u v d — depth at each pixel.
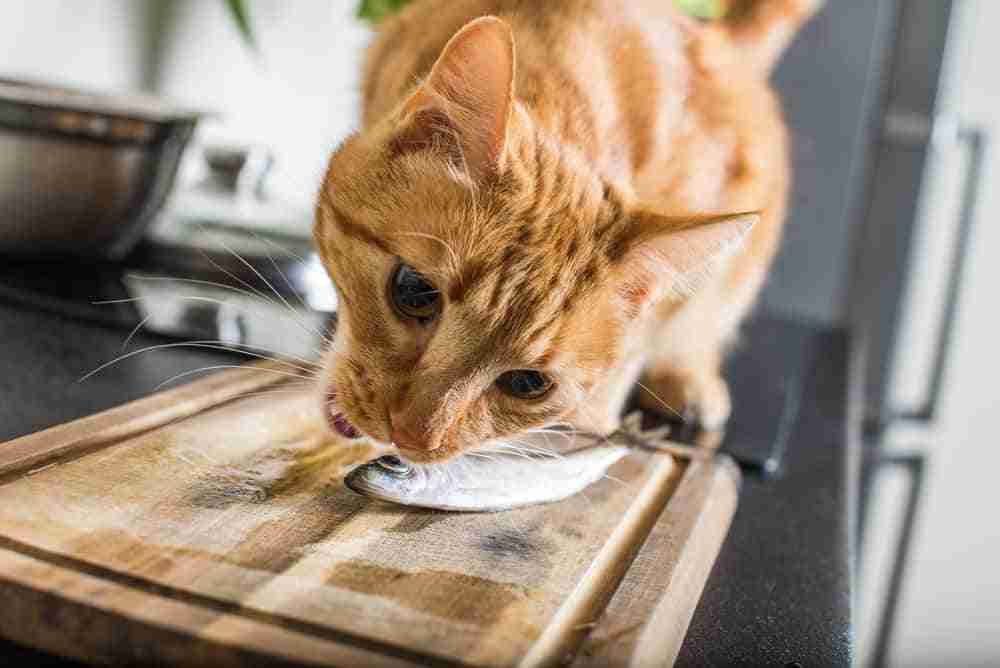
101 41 0.62
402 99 0.41
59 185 0.51
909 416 0.95
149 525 0.33
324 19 0.80
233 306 0.54
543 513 0.38
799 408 0.58
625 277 0.41
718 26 0.56
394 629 0.30
